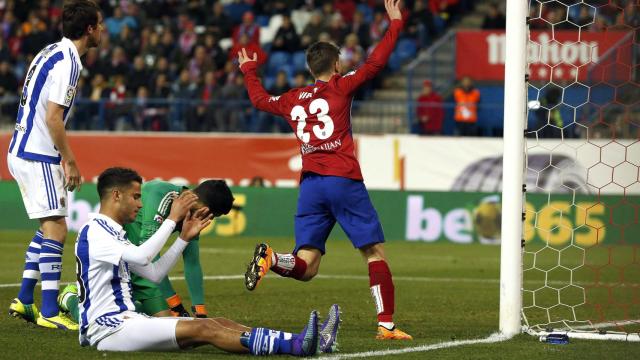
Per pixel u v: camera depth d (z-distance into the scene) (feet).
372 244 67.31
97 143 188.03
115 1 244.83
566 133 176.04
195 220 58.39
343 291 98.43
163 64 209.77
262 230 170.71
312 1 237.25
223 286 101.40
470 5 229.25
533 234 161.68
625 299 95.61
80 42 71.56
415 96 208.44
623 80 174.50
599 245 160.45
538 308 88.07
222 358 56.90
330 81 67.82
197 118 192.85
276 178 183.32
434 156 179.01
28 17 241.76
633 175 165.17
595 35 177.17
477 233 164.76
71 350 59.67
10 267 115.34
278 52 217.36
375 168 181.68
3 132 189.67
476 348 63.16
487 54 193.36
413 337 68.39
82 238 57.88
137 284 66.33
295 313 82.17
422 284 106.22
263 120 190.80
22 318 72.08
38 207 70.90
